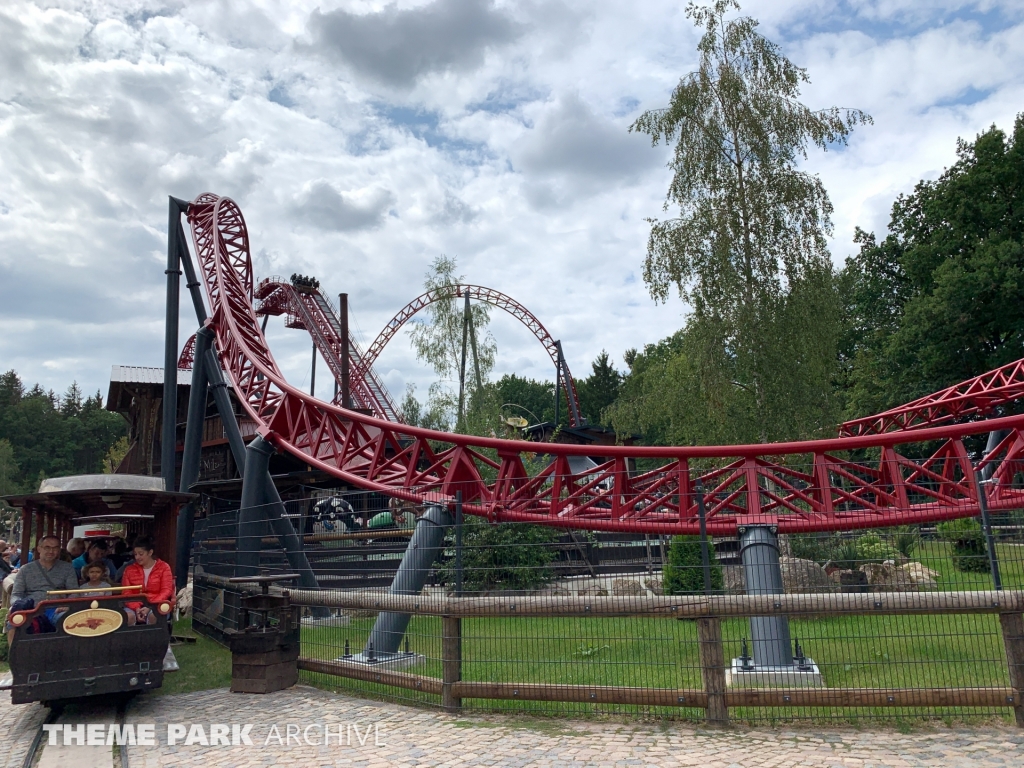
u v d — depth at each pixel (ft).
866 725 26.99
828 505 48.39
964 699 26.21
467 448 56.08
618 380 315.17
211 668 43.14
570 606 30.09
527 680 34.37
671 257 94.73
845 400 169.89
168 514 46.11
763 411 92.38
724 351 92.84
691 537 56.80
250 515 59.31
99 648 33.06
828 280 94.53
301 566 58.18
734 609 28.22
